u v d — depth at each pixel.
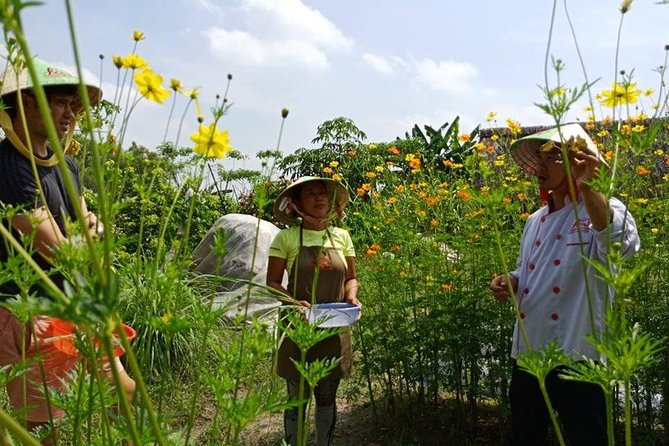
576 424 2.16
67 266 0.88
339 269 2.82
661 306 3.08
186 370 3.65
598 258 2.09
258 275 5.11
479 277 3.53
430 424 3.68
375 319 3.63
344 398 4.18
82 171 1.13
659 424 3.38
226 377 1.20
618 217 1.91
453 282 3.53
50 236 1.74
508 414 3.31
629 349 1.02
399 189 4.16
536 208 4.10
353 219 4.33
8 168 1.79
